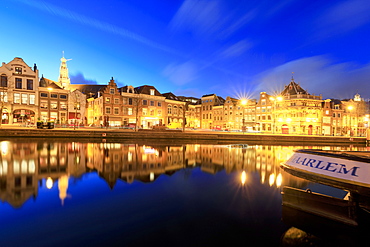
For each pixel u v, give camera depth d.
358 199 4.58
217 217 5.25
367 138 36.16
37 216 5.06
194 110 71.31
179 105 61.25
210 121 67.69
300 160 5.78
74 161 12.01
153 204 6.02
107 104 48.69
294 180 8.91
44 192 6.75
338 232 4.57
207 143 29.94
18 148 17.02
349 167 4.69
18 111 40.94
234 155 16.98
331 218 4.76
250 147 25.39
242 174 9.99
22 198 6.20
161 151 18.17
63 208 5.57
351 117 57.00
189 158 14.71
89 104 56.56
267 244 4.11
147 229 4.59
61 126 37.62
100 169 10.21
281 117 53.44
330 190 7.56
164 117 57.72
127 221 4.93
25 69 41.97
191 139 35.12
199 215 5.35
